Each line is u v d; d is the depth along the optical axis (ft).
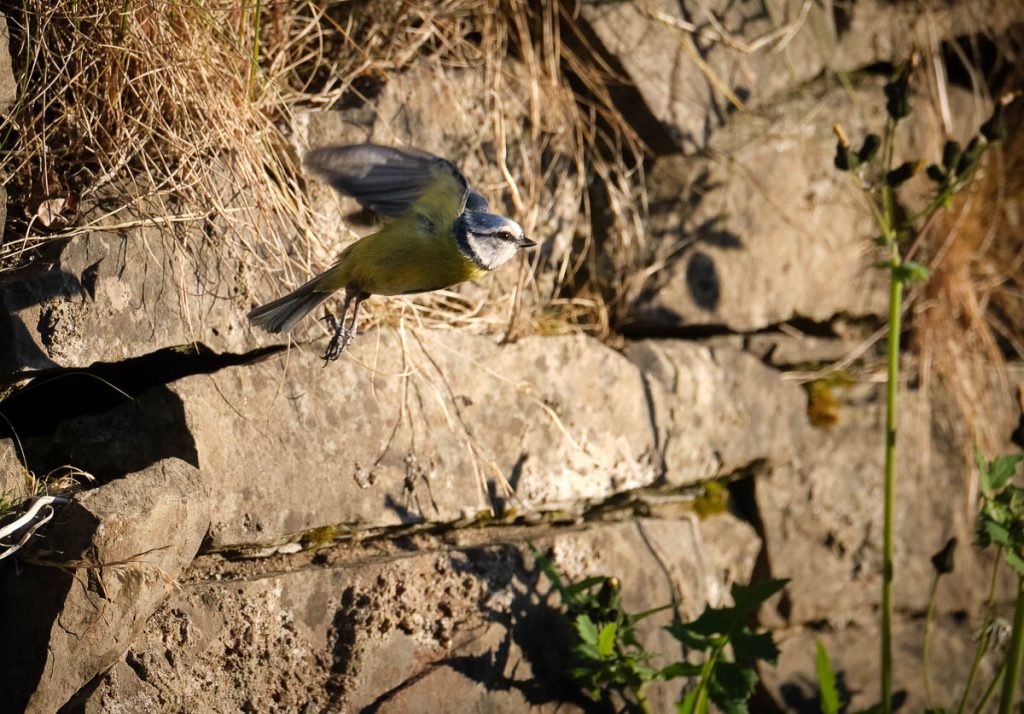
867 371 32.04
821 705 27.17
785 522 29.81
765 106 29.86
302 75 25.09
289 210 22.03
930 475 31.76
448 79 25.95
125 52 20.15
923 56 32.22
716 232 28.89
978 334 32.99
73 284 18.66
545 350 25.75
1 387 18.30
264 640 20.22
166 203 20.48
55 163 20.17
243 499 20.31
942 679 31.12
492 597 23.27
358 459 22.07
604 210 28.17
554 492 25.02
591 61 27.71
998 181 32.96
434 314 24.71
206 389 20.21
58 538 17.11
